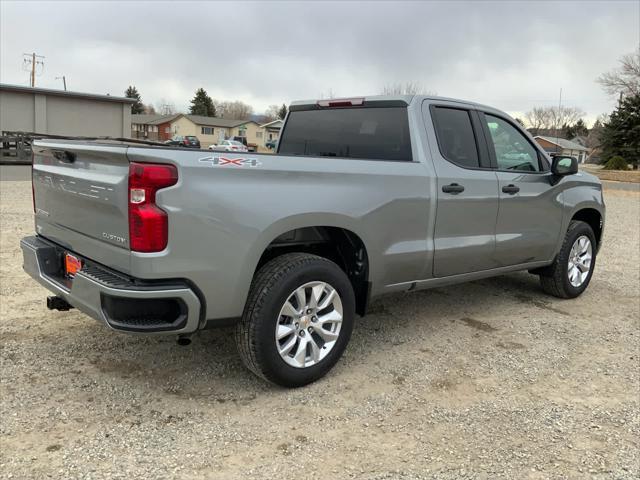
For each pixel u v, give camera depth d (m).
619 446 2.98
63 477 2.54
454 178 4.28
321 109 4.89
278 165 3.25
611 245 9.58
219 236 2.99
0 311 4.65
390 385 3.61
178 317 2.99
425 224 4.12
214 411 3.20
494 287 6.20
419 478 2.64
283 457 2.77
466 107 4.60
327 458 2.78
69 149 3.24
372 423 3.13
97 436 2.88
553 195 5.25
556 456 2.87
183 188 2.86
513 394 3.55
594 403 3.47
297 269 3.33
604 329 4.88
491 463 2.78
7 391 3.31
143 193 2.78
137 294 2.83
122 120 31.72
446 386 3.63
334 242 3.89
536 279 6.64
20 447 2.75
